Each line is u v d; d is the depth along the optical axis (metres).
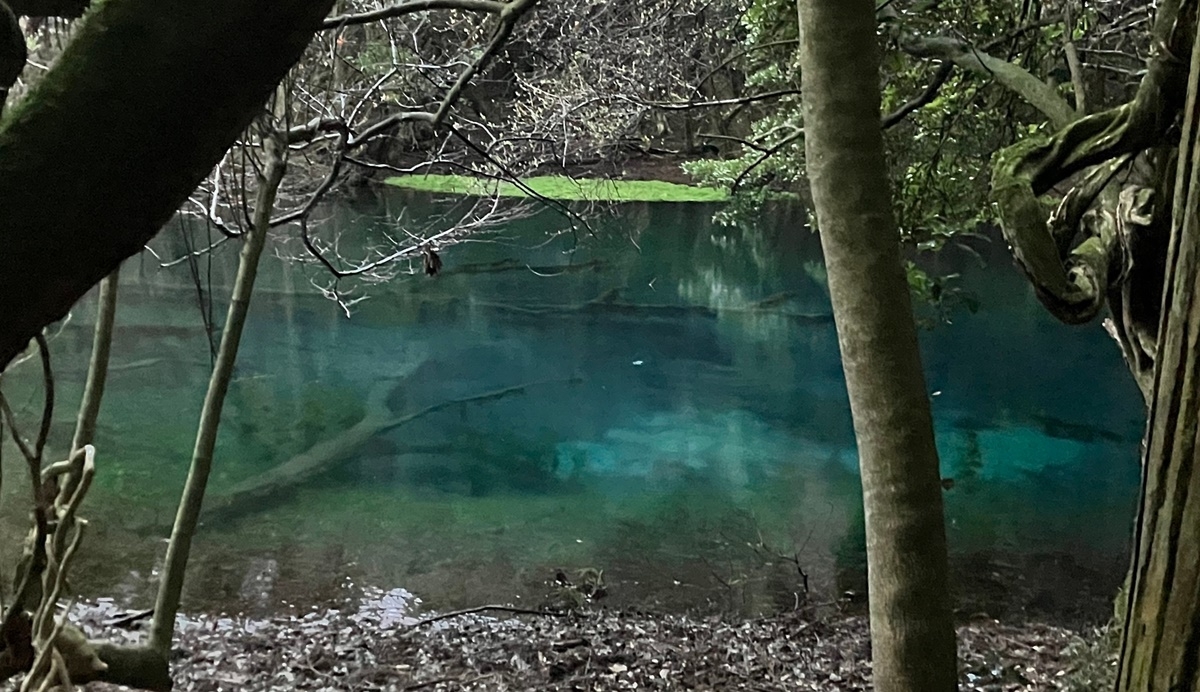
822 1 1.88
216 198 4.20
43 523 1.54
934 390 12.10
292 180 7.48
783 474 9.61
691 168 8.83
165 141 0.72
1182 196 1.33
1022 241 2.92
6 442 8.52
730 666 5.64
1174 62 2.74
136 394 11.04
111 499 8.20
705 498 8.91
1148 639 1.41
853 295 1.94
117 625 5.56
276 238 13.74
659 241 18.73
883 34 5.46
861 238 1.92
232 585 6.71
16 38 0.97
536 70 7.83
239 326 3.43
